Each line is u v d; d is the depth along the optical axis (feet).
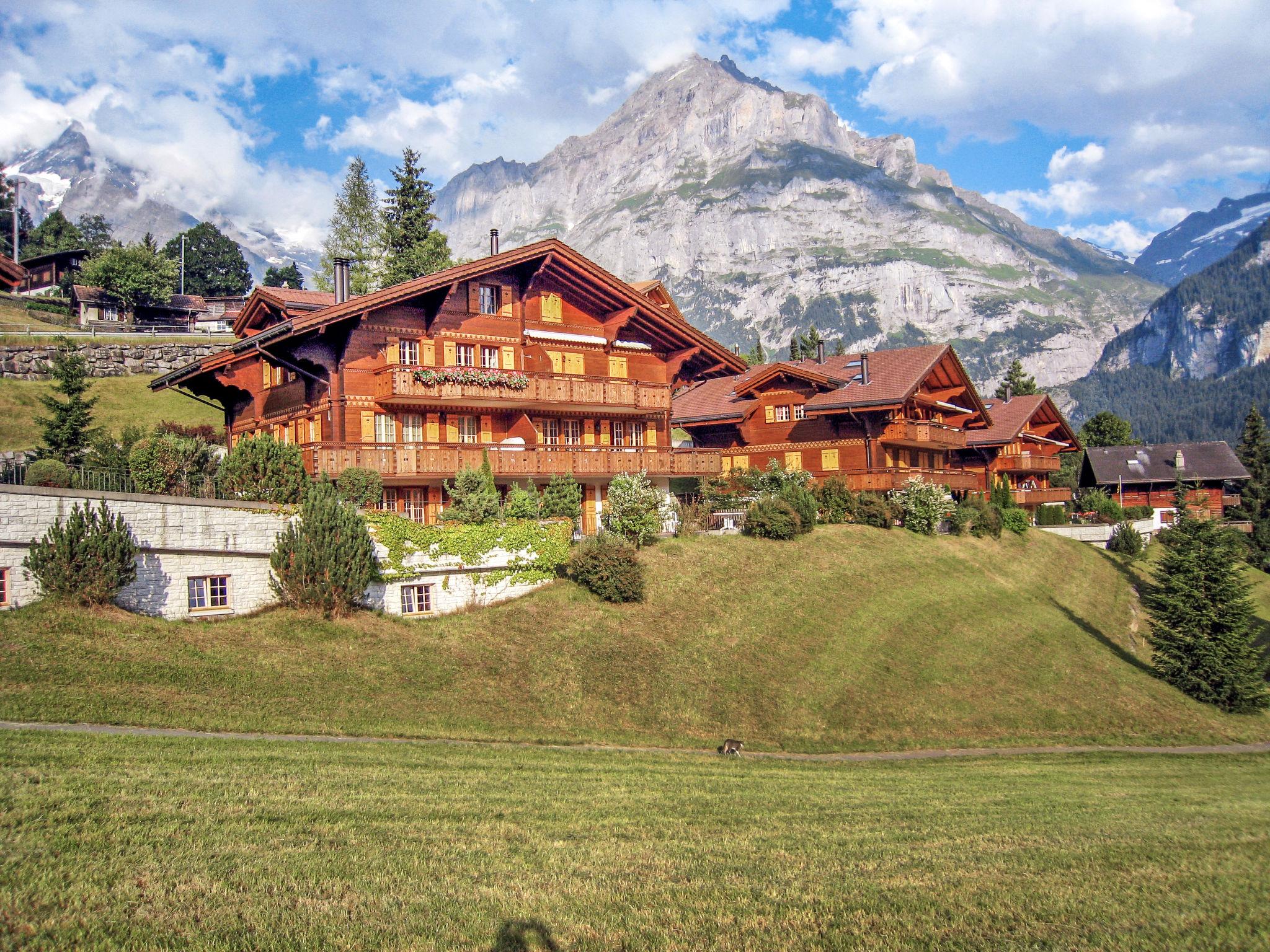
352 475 102.22
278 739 61.26
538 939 33.81
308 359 111.34
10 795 41.19
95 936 30.42
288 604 84.99
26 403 167.73
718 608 110.01
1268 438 322.96
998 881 43.29
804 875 42.34
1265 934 38.37
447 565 96.07
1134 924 38.75
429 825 44.73
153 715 60.85
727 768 70.79
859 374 182.09
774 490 153.58
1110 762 92.89
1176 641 127.95
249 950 30.86
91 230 499.92
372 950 31.83
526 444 125.49
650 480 134.62
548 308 131.34
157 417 177.17
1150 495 301.43
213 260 429.79
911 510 167.02
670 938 34.78
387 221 246.27
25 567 70.28
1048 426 248.32
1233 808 68.80
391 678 77.15
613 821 49.16
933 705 101.81
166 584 78.48
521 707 79.30
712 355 148.56
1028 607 146.82
